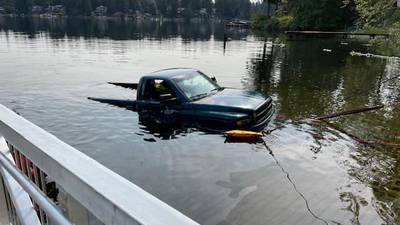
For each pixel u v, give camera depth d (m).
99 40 38.81
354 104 11.14
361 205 4.88
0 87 13.61
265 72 18.69
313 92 13.21
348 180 5.60
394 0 15.51
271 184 5.42
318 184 5.45
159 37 46.47
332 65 21.53
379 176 5.73
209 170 5.93
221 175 5.75
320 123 8.71
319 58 25.22
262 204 4.87
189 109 8.48
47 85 14.14
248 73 18.28
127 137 7.67
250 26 82.38
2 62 21.14
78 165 1.13
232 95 9.02
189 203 4.91
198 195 5.12
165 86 9.09
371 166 6.14
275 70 19.50
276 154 6.62
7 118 1.65
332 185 5.42
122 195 0.95
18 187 1.80
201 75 9.89
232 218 4.56
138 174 5.82
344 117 9.34
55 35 44.97
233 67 20.55
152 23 105.12
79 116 9.41
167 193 5.18
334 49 31.89
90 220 1.22
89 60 22.73
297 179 5.60
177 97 8.72
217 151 6.76
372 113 9.83
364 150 6.89
